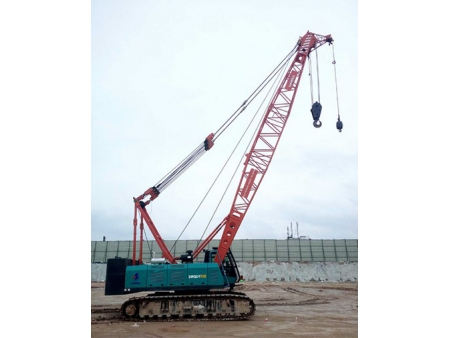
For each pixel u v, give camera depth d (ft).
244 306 48.98
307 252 147.95
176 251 144.36
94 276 135.13
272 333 39.37
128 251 144.25
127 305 48.96
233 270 56.59
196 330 40.86
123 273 51.21
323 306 67.67
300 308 64.28
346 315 54.65
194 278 50.08
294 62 68.33
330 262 145.07
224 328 42.29
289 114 66.44
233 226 59.52
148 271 50.19
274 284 127.85
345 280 138.41
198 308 48.57
